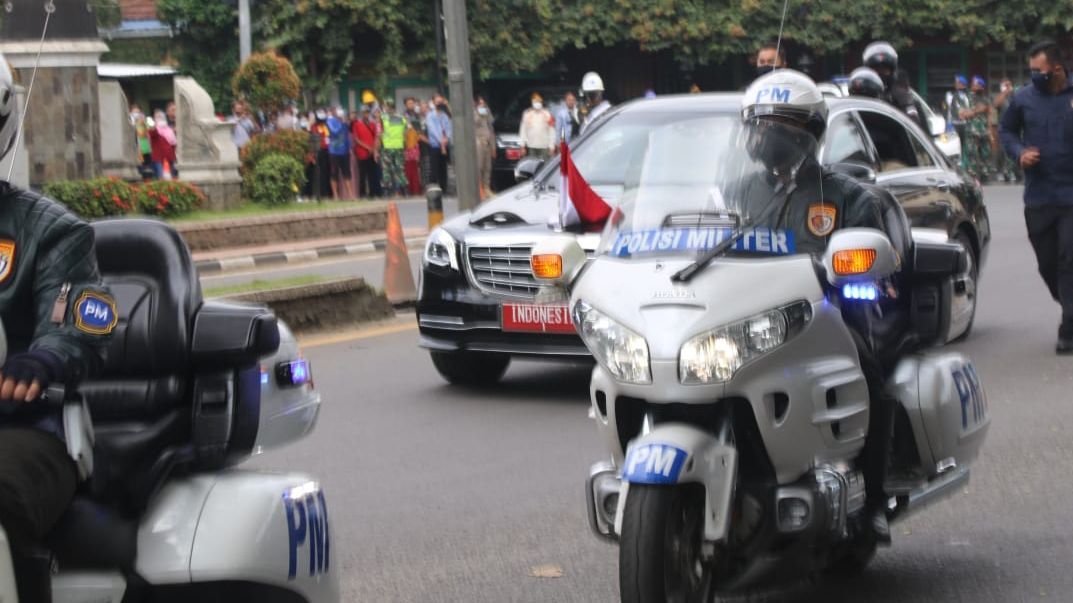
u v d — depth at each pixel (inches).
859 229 203.0
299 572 172.6
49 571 148.1
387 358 465.4
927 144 490.3
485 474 317.1
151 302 173.0
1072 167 430.6
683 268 196.1
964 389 230.7
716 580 197.2
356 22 1533.0
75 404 153.3
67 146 790.5
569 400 396.2
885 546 232.1
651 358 189.0
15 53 767.7
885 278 224.7
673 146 216.4
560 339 384.2
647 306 192.2
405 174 1295.5
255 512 166.9
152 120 1234.0
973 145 1289.4
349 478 316.8
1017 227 833.5
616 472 201.8
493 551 261.3
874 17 1673.2
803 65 828.0
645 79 1711.4
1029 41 1686.8
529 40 1605.6
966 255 236.2
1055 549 255.3
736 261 198.7
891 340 227.8
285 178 924.0
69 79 787.4
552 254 212.5
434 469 323.0
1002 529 268.8
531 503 292.5
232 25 1583.4
